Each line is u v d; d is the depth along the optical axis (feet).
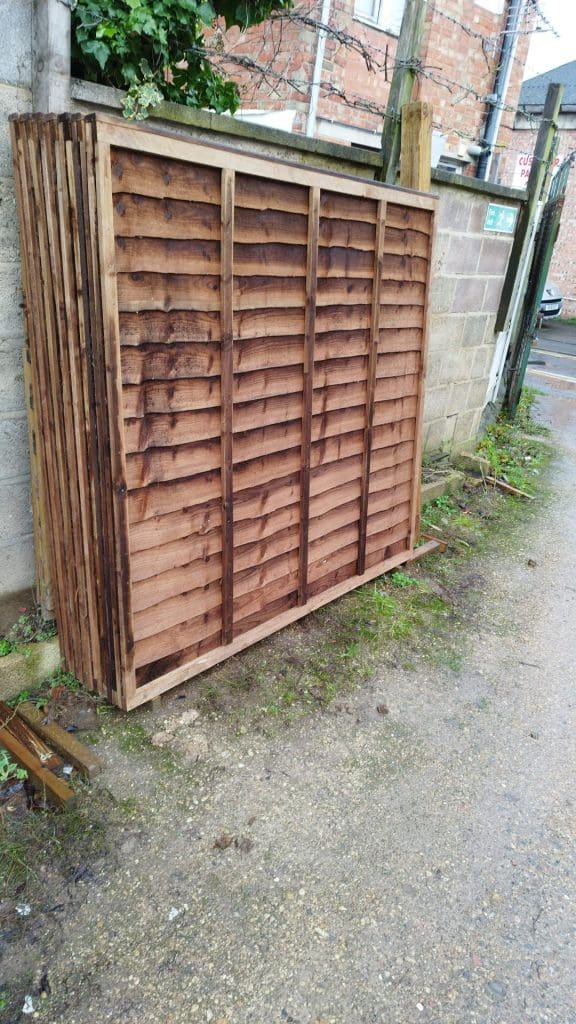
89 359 7.34
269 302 9.17
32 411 8.41
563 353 43.93
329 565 12.03
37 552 9.17
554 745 9.77
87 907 6.75
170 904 6.86
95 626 8.61
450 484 18.40
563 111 55.77
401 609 12.70
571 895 7.48
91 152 6.59
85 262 7.02
